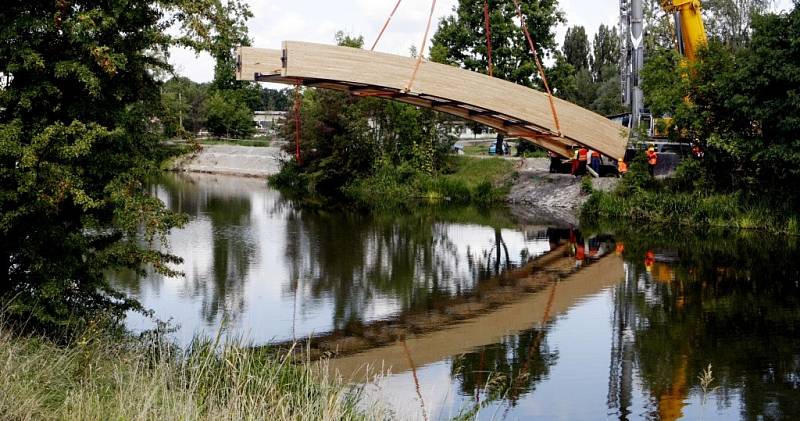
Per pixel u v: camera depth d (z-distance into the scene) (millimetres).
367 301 17500
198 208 37250
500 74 47969
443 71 27672
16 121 11070
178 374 9633
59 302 11469
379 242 26406
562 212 35062
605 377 12297
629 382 12070
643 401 11258
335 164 49219
